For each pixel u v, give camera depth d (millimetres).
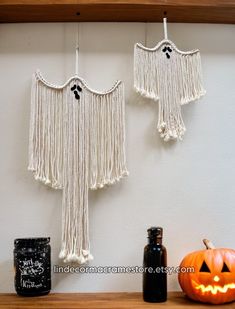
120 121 1343
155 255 1231
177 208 1374
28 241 1244
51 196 1363
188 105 1403
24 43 1404
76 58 1388
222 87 1413
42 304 1178
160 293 1217
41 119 1336
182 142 1393
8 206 1358
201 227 1373
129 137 1385
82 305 1174
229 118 1406
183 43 1420
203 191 1384
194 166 1389
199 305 1194
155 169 1382
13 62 1396
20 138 1377
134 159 1381
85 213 1307
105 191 1366
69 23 1412
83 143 1322
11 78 1392
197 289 1206
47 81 1389
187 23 1425
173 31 1422
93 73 1397
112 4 1288
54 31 1409
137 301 1224
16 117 1381
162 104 1350
